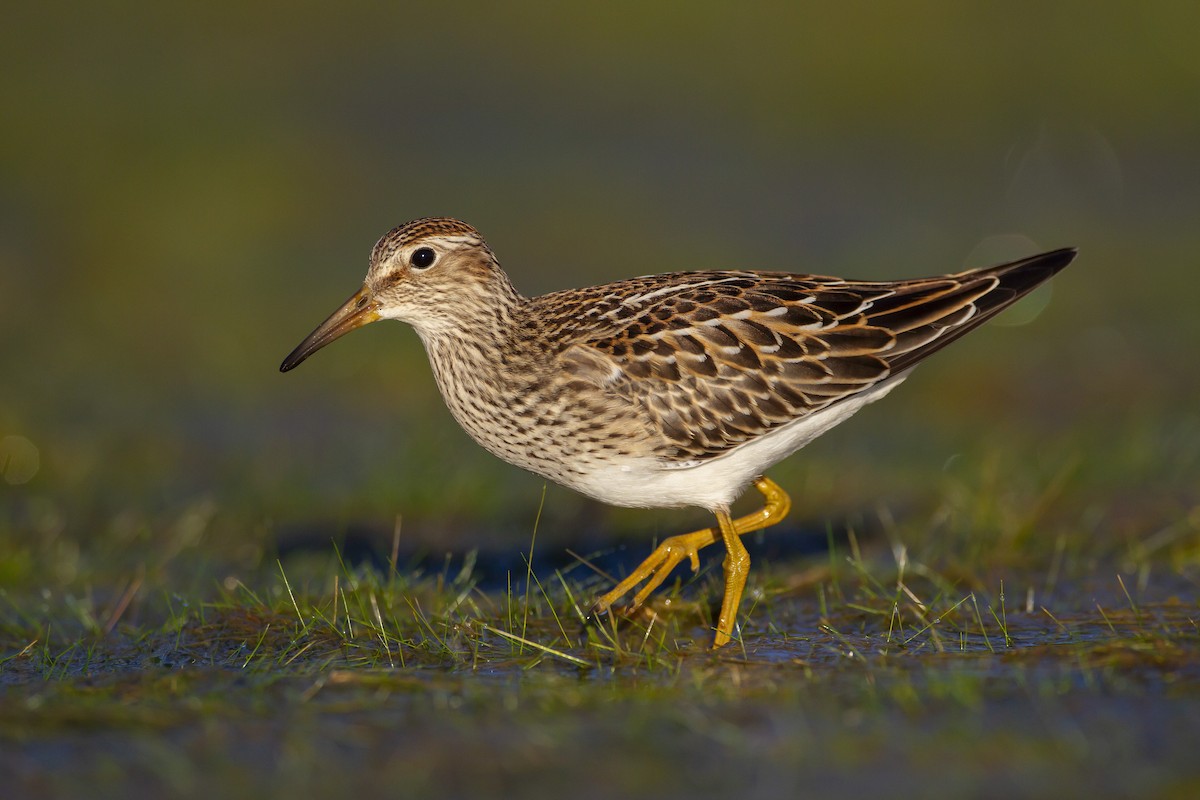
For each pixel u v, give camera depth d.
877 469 15.08
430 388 18.00
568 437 10.63
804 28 32.22
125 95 28.31
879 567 12.02
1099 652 9.12
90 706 8.77
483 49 31.73
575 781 7.54
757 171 26.64
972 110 29.00
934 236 23.70
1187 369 18.39
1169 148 27.53
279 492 14.59
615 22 32.50
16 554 12.86
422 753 7.91
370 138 27.42
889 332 10.72
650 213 24.45
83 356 18.92
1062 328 20.00
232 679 9.39
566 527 13.62
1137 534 12.65
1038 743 7.73
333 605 10.99
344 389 18.11
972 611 10.67
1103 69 30.17
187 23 32.06
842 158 27.38
